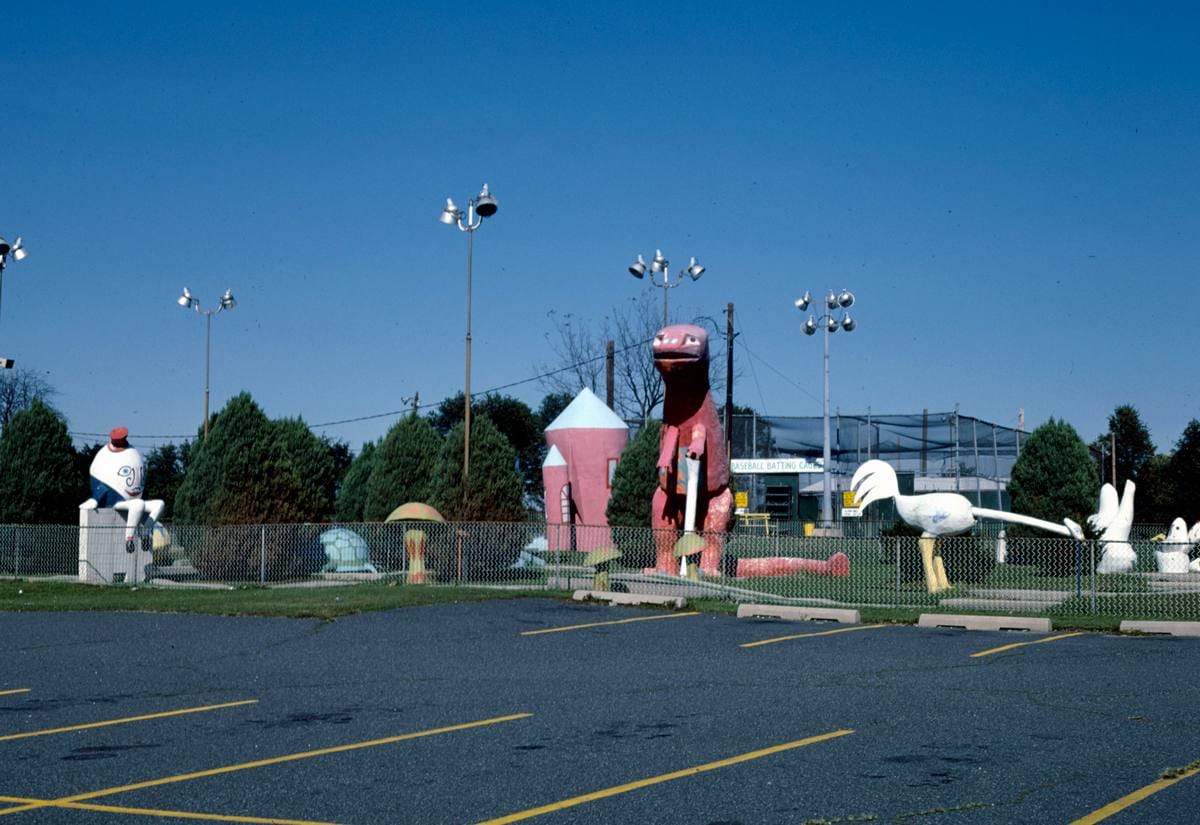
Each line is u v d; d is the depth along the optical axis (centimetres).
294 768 928
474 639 1738
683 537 2556
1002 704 1195
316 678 1398
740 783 868
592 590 2294
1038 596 2289
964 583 2572
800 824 762
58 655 1608
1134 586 2555
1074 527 2536
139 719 1143
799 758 950
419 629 1844
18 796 846
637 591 2406
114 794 850
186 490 3011
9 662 1545
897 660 1511
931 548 2431
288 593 2427
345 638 1755
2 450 3344
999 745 995
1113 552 2950
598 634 1784
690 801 819
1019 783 862
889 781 871
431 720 1129
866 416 6166
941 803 809
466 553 2631
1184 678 1353
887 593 2400
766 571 3012
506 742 1023
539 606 2127
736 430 6334
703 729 1074
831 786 857
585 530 3044
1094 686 1302
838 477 6000
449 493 2855
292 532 2805
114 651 1642
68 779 895
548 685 1337
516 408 8425
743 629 1838
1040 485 3319
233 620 1981
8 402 8156
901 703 1204
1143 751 969
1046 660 1502
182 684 1360
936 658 1526
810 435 6272
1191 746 988
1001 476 5866
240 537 2802
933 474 6019
